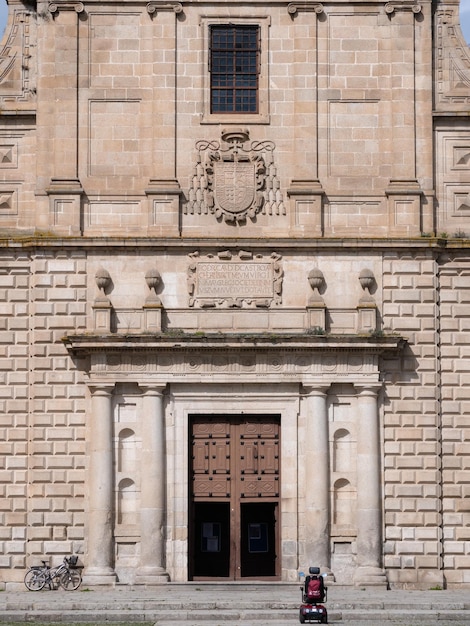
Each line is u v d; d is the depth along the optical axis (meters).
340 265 58.19
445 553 57.50
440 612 49.62
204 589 56.00
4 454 57.78
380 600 52.12
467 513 57.72
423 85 59.03
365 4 59.28
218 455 58.00
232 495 57.81
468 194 58.97
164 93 58.69
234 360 57.50
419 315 58.16
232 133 58.56
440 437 57.94
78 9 59.03
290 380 57.38
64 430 57.50
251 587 55.97
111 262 58.06
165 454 57.44
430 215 58.56
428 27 59.25
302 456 57.59
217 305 57.88
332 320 57.94
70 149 58.53
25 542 57.31
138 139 58.72
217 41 59.31
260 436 58.12
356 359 57.53
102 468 56.91
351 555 57.28
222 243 57.94
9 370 58.06
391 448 57.72
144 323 57.56
